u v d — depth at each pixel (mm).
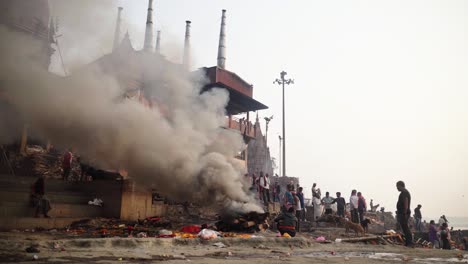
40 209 9734
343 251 7230
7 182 11641
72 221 10320
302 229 15328
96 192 12391
